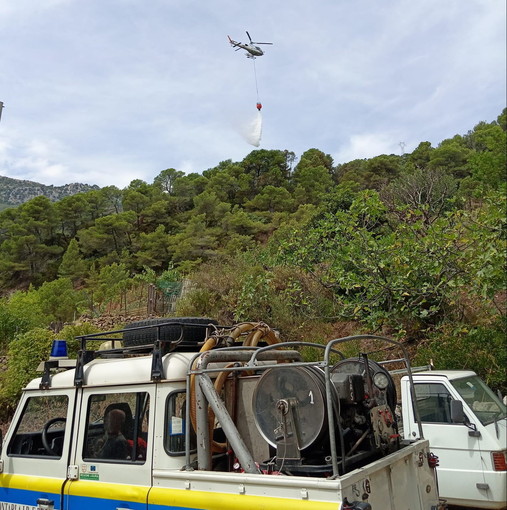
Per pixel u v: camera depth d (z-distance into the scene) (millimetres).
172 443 3996
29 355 13117
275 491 3312
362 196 12297
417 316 11906
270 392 3865
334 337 13992
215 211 63656
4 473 4691
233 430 3826
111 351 4789
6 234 75688
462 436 6742
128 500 3900
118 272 38188
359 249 11680
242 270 17250
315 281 15219
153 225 68812
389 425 4055
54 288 30031
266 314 14984
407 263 10797
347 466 3584
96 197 78125
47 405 4719
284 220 58750
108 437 4266
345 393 3732
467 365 9680
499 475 6434
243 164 84688
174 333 4645
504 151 24906
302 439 3613
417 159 65062
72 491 4223
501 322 10539
